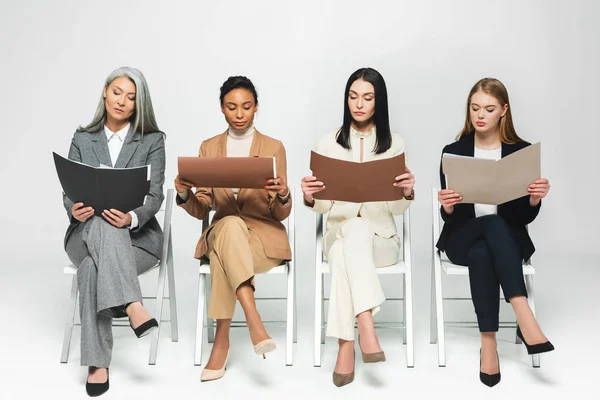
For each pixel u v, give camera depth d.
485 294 2.92
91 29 4.87
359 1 4.79
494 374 2.92
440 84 4.77
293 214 3.32
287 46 4.84
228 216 3.04
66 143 4.94
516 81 4.75
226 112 3.15
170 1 4.85
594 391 2.85
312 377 3.02
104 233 2.88
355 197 2.96
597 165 4.80
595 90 4.74
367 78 3.15
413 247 4.84
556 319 3.66
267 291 4.29
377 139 3.21
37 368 3.10
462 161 2.86
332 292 2.95
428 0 4.76
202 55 4.86
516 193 2.90
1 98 4.95
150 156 3.26
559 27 4.71
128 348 3.35
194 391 2.88
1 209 5.00
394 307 3.94
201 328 3.14
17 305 3.90
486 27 4.74
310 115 4.85
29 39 4.91
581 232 4.85
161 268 3.26
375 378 3.00
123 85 3.14
